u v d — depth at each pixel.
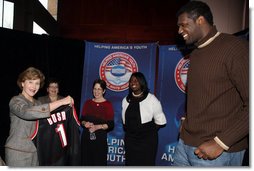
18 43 3.53
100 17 6.75
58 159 2.22
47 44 3.80
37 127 2.13
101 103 3.33
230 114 1.44
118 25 6.71
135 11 6.68
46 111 2.03
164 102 3.88
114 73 4.05
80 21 6.78
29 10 5.23
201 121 1.51
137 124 2.99
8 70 3.43
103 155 3.19
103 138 3.20
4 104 3.38
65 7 6.79
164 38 6.62
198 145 1.52
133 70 4.00
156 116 3.04
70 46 4.03
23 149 2.05
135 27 6.68
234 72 1.37
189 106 1.61
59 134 2.24
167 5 6.59
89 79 4.10
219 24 3.44
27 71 2.19
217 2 3.46
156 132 3.06
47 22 6.43
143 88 3.03
